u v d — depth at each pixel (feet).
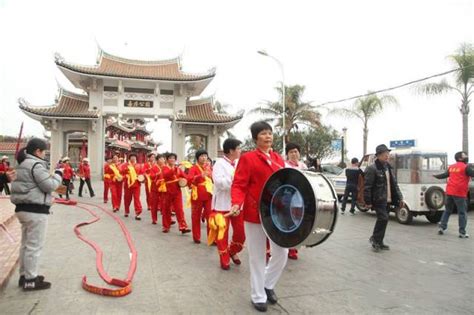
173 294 14.92
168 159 28.02
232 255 19.17
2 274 16.37
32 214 15.10
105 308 13.47
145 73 94.53
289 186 12.67
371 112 82.07
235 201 13.19
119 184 40.68
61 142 91.40
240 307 13.66
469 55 58.34
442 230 28.17
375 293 15.21
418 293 15.26
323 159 119.55
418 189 32.32
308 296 14.83
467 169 26.68
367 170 22.70
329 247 23.61
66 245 23.44
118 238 25.72
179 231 28.84
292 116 97.14
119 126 143.13
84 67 89.15
